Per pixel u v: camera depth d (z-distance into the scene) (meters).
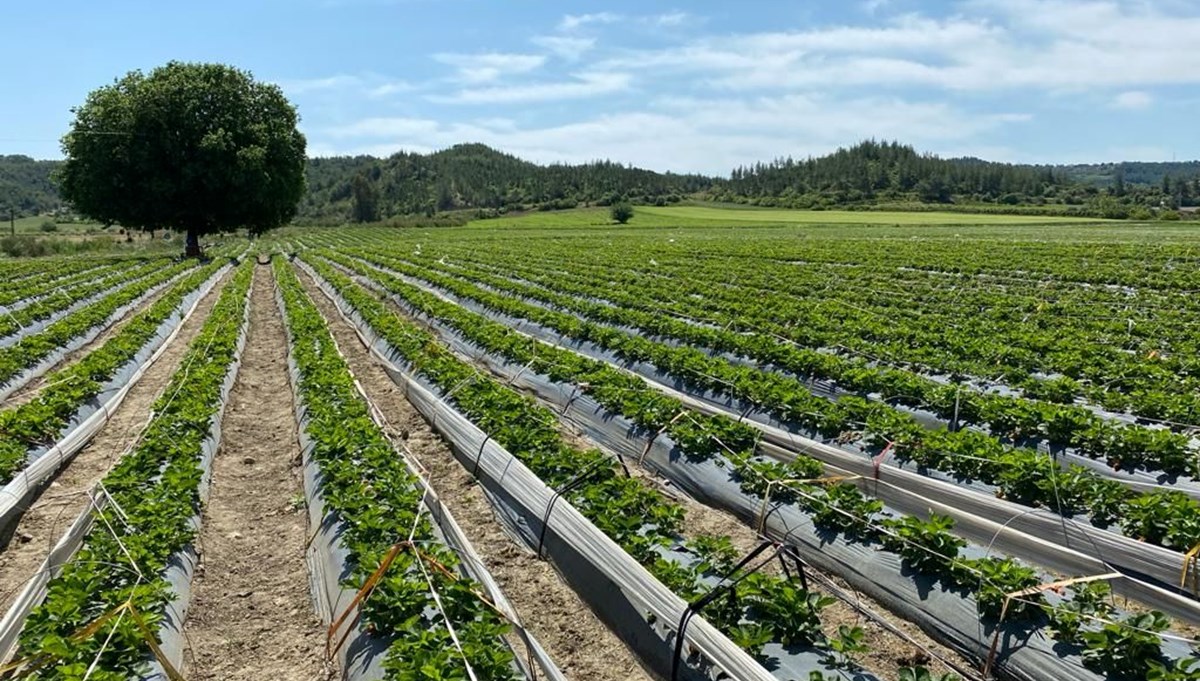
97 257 62.19
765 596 7.62
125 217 61.62
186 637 8.33
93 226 142.38
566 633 8.65
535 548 10.47
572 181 195.62
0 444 12.38
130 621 7.22
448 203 180.88
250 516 11.74
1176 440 11.39
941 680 6.85
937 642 8.03
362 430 12.49
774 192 175.75
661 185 196.50
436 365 18.19
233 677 7.87
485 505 12.07
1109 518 9.75
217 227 64.88
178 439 12.88
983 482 11.19
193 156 61.41
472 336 22.75
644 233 86.81
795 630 7.33
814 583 9.14
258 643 8.45
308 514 11.48
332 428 12.95
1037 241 58.31
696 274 38.12
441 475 13.36
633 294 30.77
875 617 7.85
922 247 53.09
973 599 7.98
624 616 8.40
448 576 7.90
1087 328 22.47
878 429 12.60
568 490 10.49
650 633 7.93
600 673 7.96
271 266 60.38
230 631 8.67
